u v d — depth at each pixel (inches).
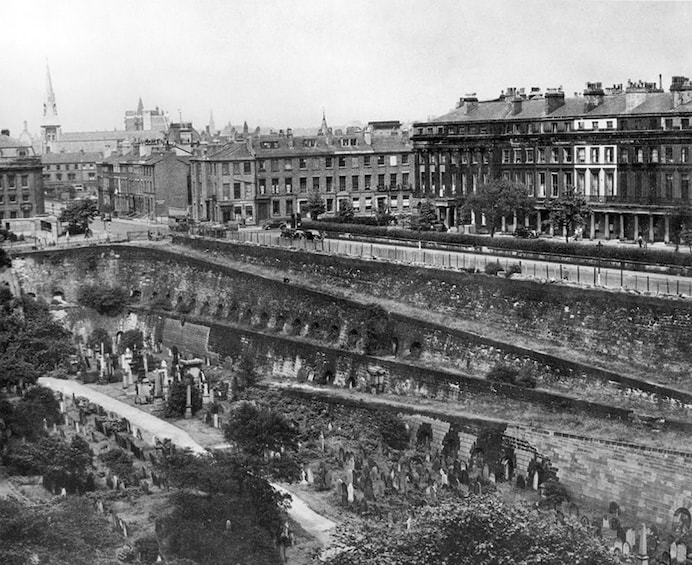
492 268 5728.3
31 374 5718.5
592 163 7130.9
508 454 4456.2
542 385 4909.0
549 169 7421.3
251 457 4239.7
